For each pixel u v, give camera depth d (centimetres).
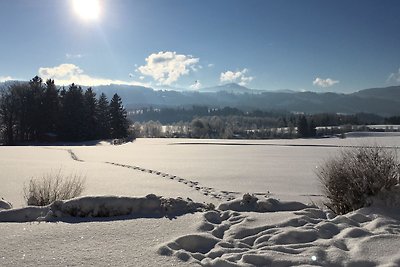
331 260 362
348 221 486
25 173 1705
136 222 479
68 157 2902
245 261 359
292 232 433
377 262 355
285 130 13438
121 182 1504
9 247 385
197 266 345
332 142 5956
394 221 475
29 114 6719
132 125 10212
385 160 614
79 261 353
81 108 7138
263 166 2311
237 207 582
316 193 1286
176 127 14738
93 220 496
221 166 2298
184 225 471
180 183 1520
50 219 501
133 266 344
